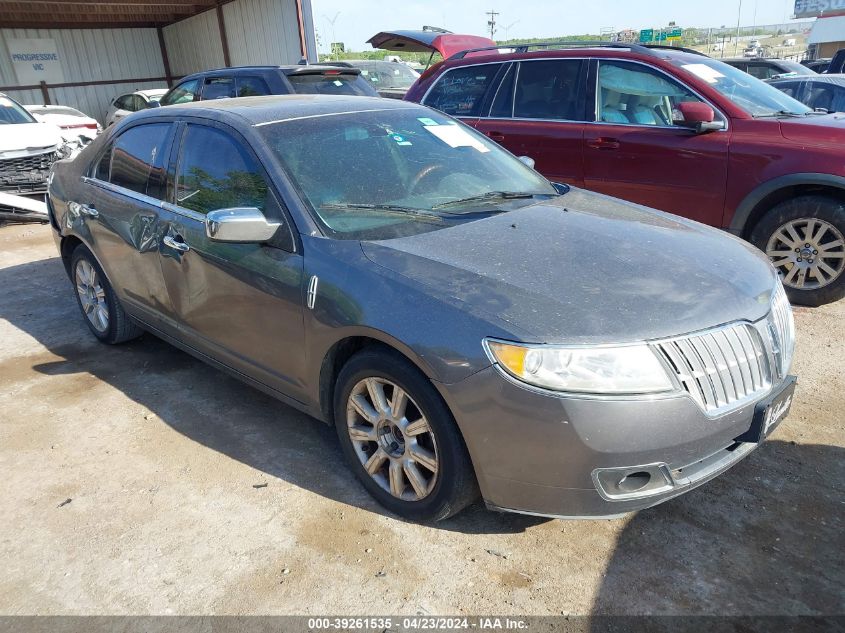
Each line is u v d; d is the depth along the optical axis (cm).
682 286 253
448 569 253
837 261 476
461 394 234
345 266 272
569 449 223
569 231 298
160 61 2228
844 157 451
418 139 363
